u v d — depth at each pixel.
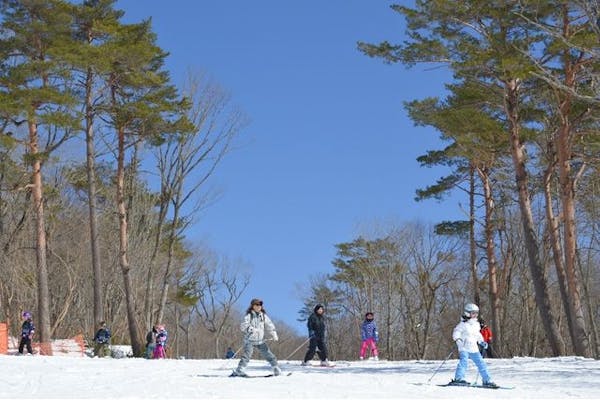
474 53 27.81
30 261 48.00
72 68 33.75
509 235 51.31
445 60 29.64
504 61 25.58
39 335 33.94
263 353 16.30
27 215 44.94
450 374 18.70
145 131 36.69
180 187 42.41
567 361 22.56
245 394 12.07
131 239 50.94
